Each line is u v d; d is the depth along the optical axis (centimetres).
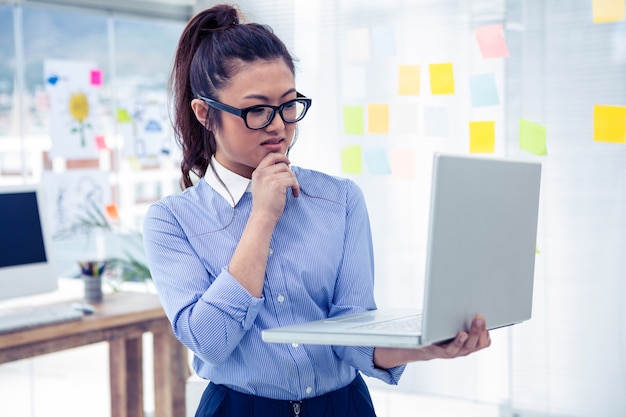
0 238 266
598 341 323
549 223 328
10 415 365
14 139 380
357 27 365
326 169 375
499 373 345
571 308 327
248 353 125
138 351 297
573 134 321
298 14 379
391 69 357
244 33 121
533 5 325
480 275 105
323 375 127
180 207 130
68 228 399
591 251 322
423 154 352
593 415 326
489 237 107
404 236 359
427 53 348
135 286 422
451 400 359
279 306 126
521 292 117
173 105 135
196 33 128
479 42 327
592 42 315
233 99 120
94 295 294
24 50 381
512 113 332
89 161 409
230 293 118
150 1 422
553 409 334
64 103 397
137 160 430
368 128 353
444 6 343
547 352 333
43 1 381
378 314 123
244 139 121
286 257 127
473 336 104
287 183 122
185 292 124
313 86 376
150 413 370
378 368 124
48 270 278
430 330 97
